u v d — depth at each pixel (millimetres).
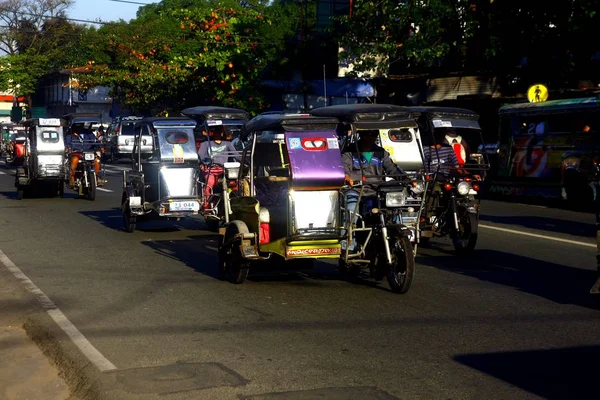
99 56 47562
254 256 8922
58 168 20750
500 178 20734
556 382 5676
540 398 5348
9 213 17516
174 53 40594
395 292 8719
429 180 11562
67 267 10617
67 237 13594
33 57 64625
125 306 8227
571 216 16594
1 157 47469
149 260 11180
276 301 8414
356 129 9367
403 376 5805
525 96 25484
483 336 6926
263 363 6133
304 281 9531
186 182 13688
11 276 9977
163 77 37656
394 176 8969
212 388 5523
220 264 9727
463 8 23484
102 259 11273
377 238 8812
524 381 5695
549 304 8188
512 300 8375
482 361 6184
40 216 16891
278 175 8898
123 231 14383
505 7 22625
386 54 25703
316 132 8672
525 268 10344
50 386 5805
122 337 6961
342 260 9641
